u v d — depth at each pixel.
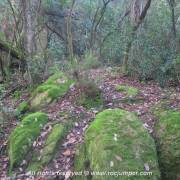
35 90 8.27
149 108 6.28
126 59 9.07
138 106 6.51
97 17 16.66
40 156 5.30
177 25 9.34
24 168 5.28
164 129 4.91
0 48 11.02
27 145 5.59
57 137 5.50
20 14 11.45
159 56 8.21
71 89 7.65
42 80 9.32
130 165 4.10
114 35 9.93
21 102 8.47
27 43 10.36
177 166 4.44
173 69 8.01
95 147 4.44
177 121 4.94
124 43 9.05
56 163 5.06
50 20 17.91
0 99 8.50
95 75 8.08
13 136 5.92
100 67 9.88
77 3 17.77
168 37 8.64
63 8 17.58
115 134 4.50
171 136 4.73
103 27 14.59
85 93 6.87
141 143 4.41
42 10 15.48
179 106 6.21
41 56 10.09
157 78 8.22
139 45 8.71
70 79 7.98
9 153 5.67
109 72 9.45
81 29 17.28
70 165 4.91
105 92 7.30
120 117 4.89
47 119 6.27
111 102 6.78
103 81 8.17
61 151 5.26
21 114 7.50
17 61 11.33
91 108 6.60
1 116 7.15
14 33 11.43
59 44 11.55
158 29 8.80
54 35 18.17
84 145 4.80
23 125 6.08
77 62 7.13
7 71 11.02
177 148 4.55
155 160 4.28
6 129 6.80
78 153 4.94
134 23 9.06
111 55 10.61
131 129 4.62
